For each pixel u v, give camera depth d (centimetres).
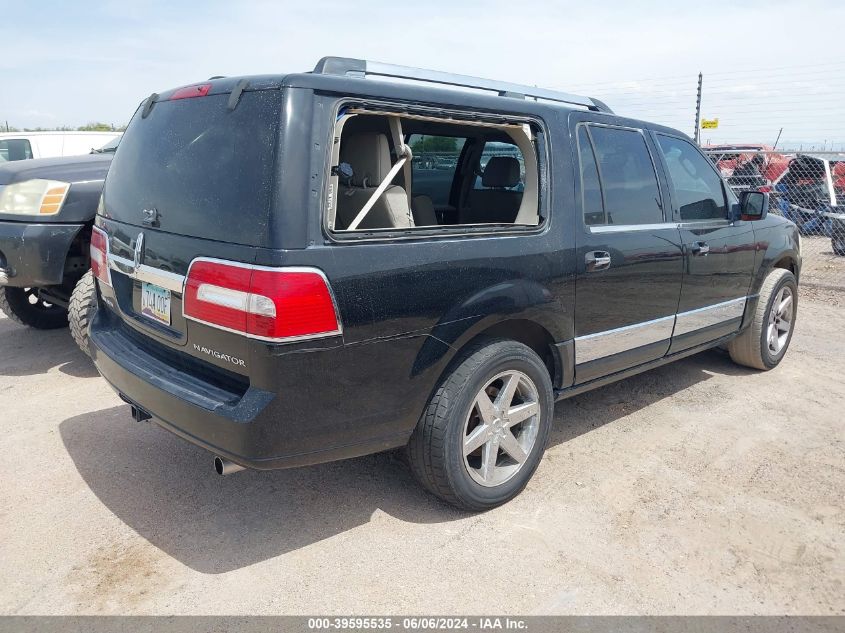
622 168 379
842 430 429
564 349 346
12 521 310
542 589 270
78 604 257
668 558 292
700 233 428
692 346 453
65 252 465
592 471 368
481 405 308
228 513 320
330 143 253
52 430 404
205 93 282
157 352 306
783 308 544
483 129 410
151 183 296
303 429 256
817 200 1272
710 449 398
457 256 289
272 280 238
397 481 352
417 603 261
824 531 315
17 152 1077
